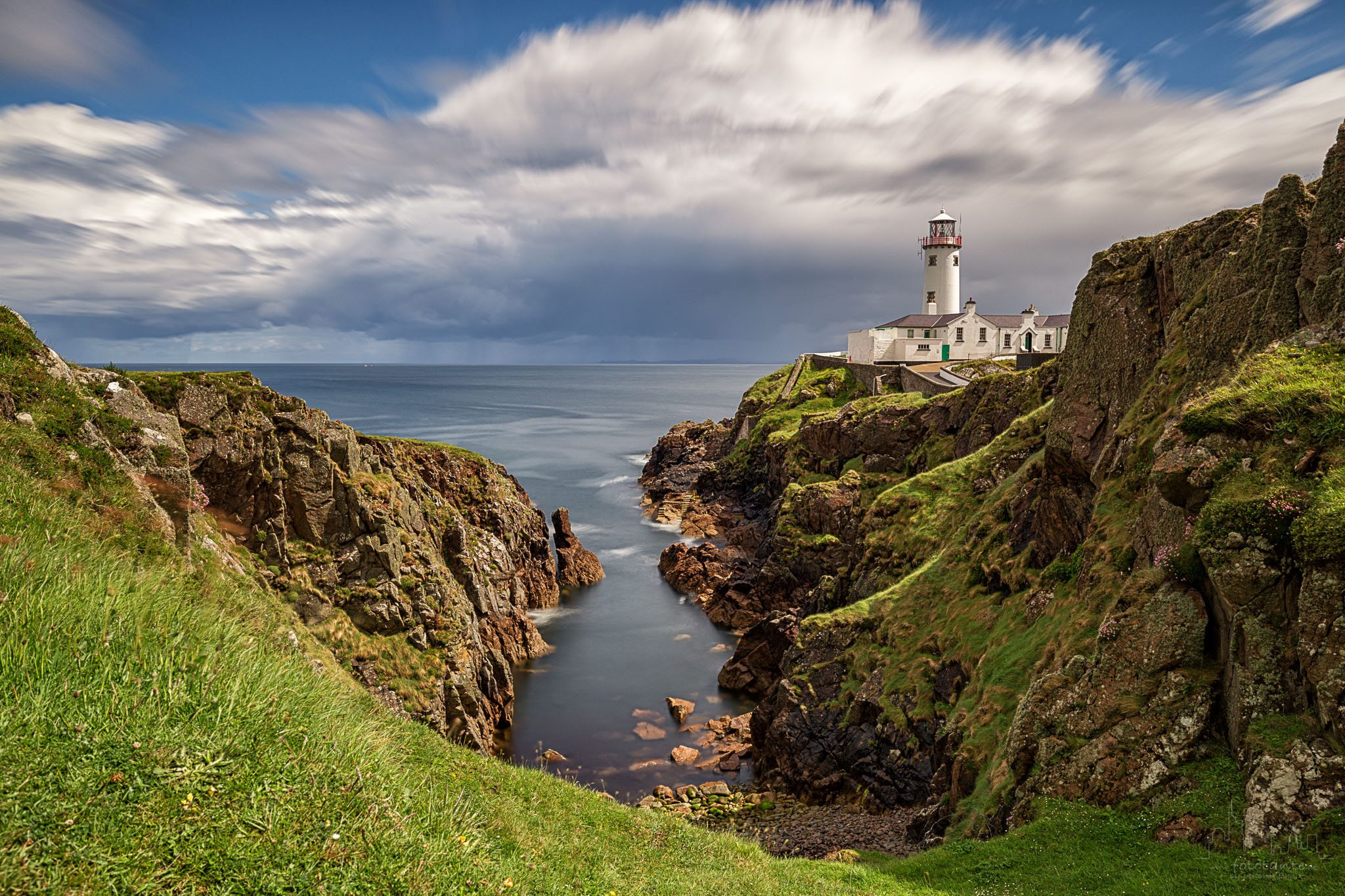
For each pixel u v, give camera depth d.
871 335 135.75
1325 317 24.80
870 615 47.34
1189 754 21.36
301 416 46.88
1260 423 22.06
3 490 13.49
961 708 34.22
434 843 9.61
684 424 152.38
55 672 8.42
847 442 86.06
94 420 21.25
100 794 7.40
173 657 9.74
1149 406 34.50
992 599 41.56
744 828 37.34
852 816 36.41
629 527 111.06
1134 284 39.16
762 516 98.81
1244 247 29.81
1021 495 46.34
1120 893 18.47
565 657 64.44
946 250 149.88
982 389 72.31
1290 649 19.44
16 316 22.78
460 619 50.19
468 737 45.44
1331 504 18.89
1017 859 21.84
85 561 11.99
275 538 43.94
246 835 7.90
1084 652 28.27
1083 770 23.34
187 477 23.09
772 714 46.88
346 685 18.30
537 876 11.55
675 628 71.44
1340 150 25.33
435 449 74.25
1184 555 23.41
